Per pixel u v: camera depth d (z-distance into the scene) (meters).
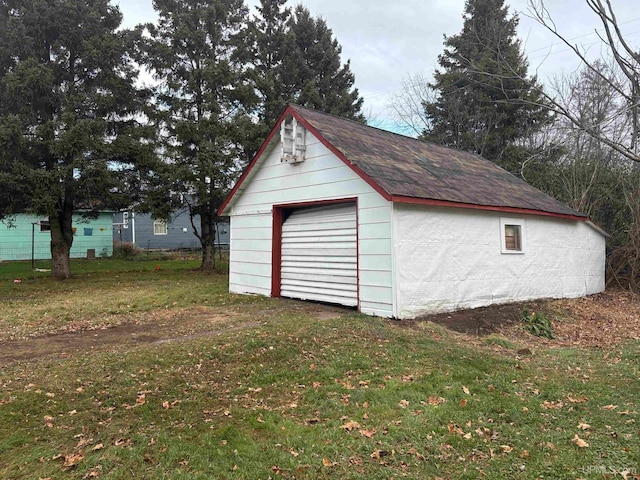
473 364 5.61
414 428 3.73
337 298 9.47
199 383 4.79
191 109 19.16
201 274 17.81
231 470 3.06
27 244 24.58
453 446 3.45
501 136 22.02
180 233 33.00
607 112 15.06
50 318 8.36
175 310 9.34
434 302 8.63
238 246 12.26
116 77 15.80
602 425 3.86
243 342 6.18
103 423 3.79
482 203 9.18
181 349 5.88
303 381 4.93
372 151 9.62
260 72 21.72
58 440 3.49
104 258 25.83
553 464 3.17
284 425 3.80
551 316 9.34
